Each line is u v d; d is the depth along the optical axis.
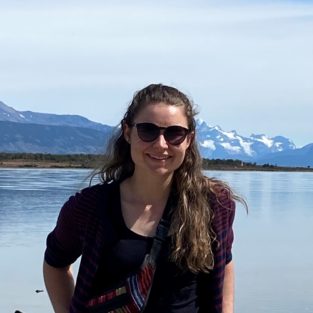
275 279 9.58
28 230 14.55
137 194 2.20
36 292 8.27
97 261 2.15
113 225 2.16
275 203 25.67
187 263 2.11
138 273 2.12
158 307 2.12
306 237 15.16
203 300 2.18
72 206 2.22
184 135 2.19
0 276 9.22
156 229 2.15
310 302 8.10
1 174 48.25
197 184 2.20
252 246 13.36
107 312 2.13
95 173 2.33
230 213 2.21
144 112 2.19
